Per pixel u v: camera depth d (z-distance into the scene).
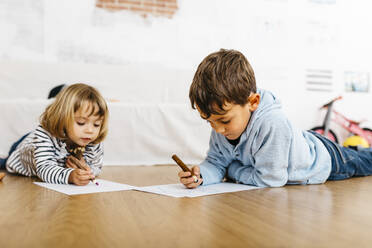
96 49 2.99
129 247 0.48
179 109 1.95
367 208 0.77
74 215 0.67
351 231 0.57
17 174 1.46
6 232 0.55
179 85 2.82
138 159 1.92
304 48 3.35
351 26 3.41
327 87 3.33
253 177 1.12
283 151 1.08
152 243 0.49
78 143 1.15
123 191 0.97
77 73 2.66
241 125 1.02
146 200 0.84
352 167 1.36
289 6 3.33
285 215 0.69
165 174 1.48
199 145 1.98
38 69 2.59
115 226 0.59
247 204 0.80
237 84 0.93
